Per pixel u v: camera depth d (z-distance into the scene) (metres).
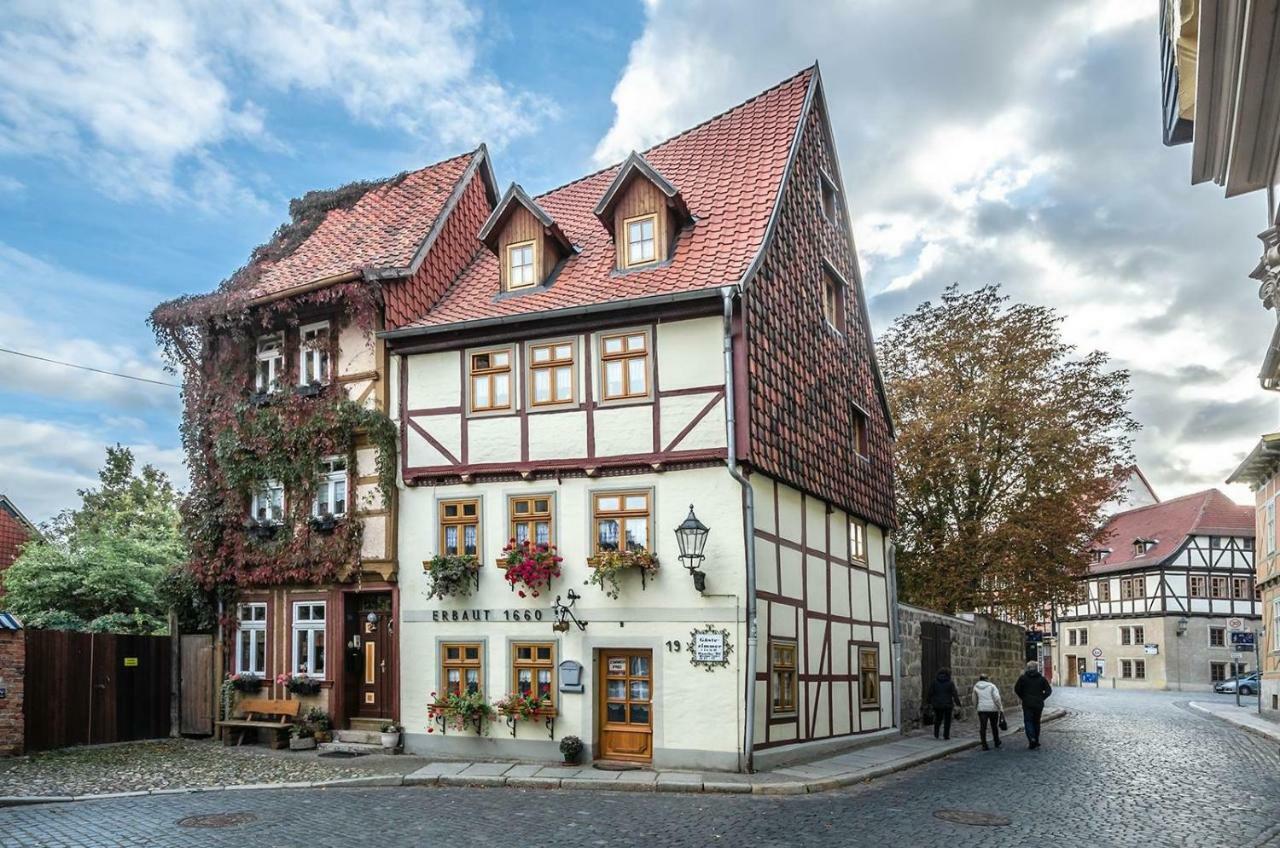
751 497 15.55
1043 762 16.77
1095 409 31.34
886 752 18.03
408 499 18.00
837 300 21.77
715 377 15.96
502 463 17.20
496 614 16.97
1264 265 7.21
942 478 31.80
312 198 22.95
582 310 16.53
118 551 26.03
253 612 19.44
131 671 19.16
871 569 21.89
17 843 10.02
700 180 19.17
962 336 32.50
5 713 16.48
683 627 15.65
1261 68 5.80
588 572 16.41
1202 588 58.56
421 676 17.42
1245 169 7.04
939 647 25.28
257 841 10.06
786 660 16.72
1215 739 21.39
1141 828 10.75
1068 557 30.86
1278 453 29.02
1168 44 7.69
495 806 12.32
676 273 16.89
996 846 9.83
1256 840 10.16
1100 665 63.75
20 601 24.50
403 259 18.89
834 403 20.34
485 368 17.69
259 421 19.28
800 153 19.69
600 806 12.38
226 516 19.62
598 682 16.25
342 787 14.04
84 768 15.34
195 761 16.22
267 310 19.25
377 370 18.33
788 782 13.98
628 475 16.38
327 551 18.22
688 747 15.33
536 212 18.25
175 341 20.36
